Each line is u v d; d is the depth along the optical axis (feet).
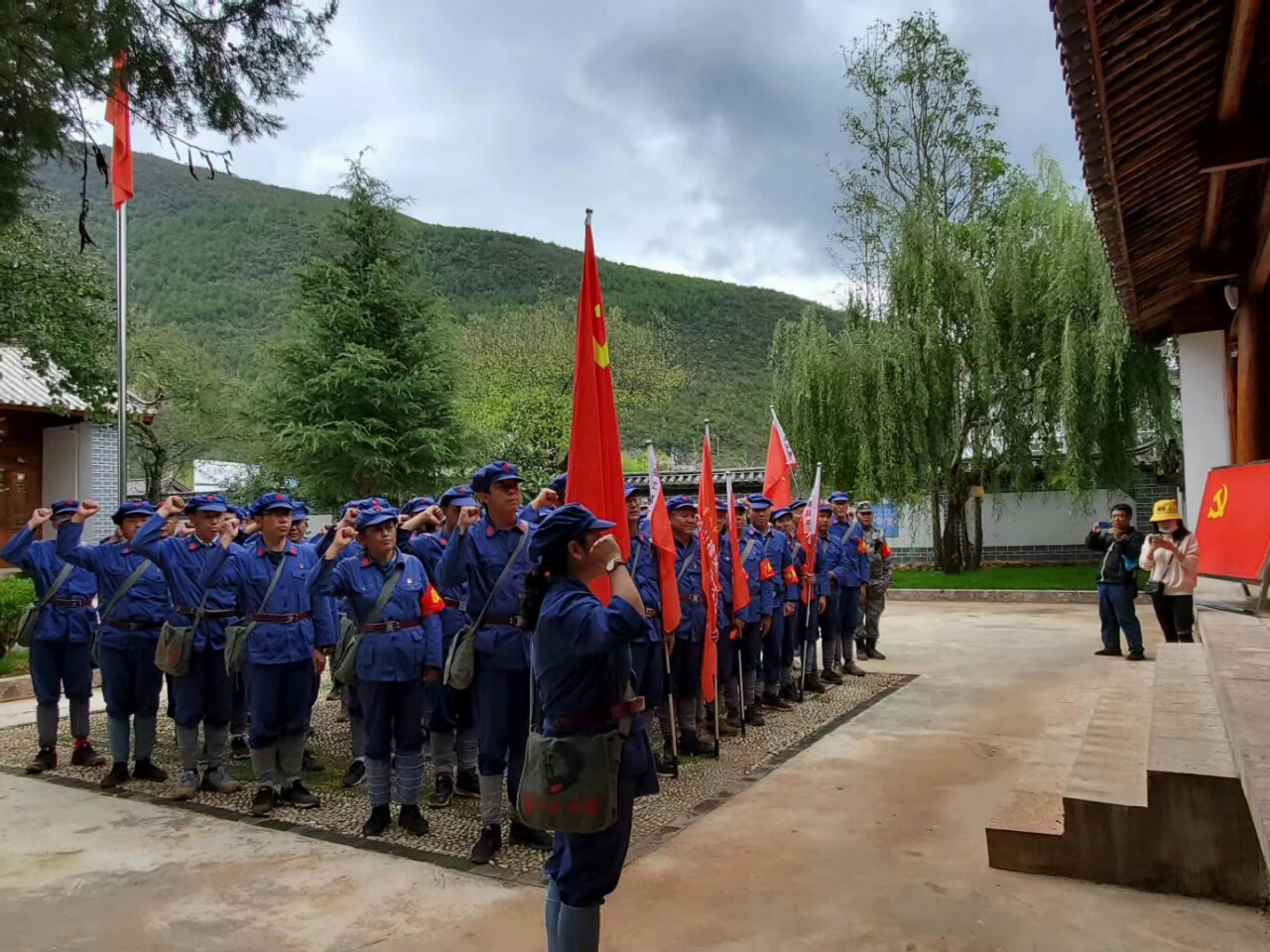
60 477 52.90
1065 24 15.23
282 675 17.12
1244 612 24.07
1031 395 53.11
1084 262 49.78
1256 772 9.38
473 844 14.99
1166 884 12.48
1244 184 24.70
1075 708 23.84
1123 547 31.45
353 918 12.05
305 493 57.16
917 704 25.16
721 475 79.10
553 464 87.45
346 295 55.36
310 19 18.42
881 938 11.18
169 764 20.88
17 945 11.43
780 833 15.03
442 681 17.31
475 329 102.27
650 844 14.66
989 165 59.93
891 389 53.57
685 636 20.56
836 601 29.09
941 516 65.77
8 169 17.63
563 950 9.30
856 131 60.08
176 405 73.72
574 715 9.28
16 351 52.85
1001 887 12.71
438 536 20.15
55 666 20.29
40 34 15.70
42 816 16.72
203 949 11.23
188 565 18.37
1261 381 29.35
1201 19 15.70
